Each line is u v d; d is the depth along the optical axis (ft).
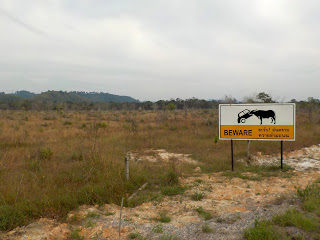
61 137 50.16
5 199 16.40
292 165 32.48
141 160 33.09
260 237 11.91
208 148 42.57
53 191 18.78
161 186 22.47
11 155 31.09
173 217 15.69
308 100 130.00
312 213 15.19
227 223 14.51
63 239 12.54
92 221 14.82
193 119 89.71
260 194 19.99
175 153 39.29
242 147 42.52
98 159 26.96
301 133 56.03
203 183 23.76
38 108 152.35
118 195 19.21
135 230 13.62
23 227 13.55
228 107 31.32
